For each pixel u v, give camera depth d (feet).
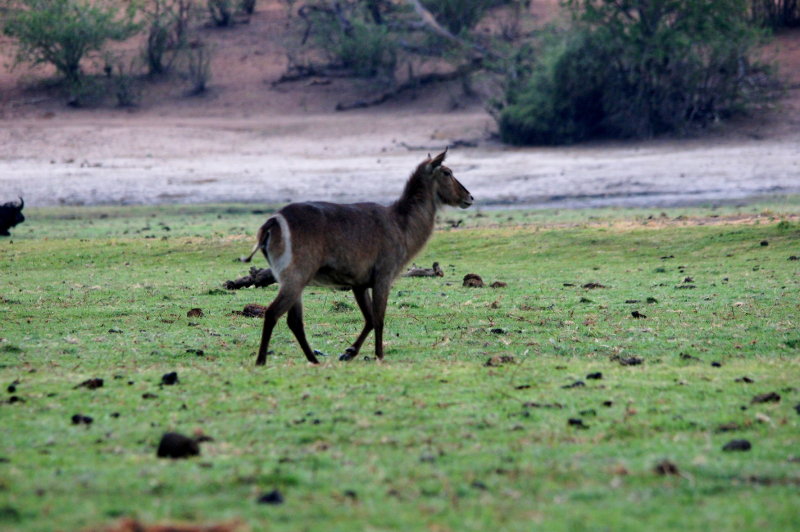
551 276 212.64
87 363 111.55
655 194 401.49
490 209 383.86
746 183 411.75
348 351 116.57
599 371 102.42
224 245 265.34
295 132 655.76
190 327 143.33
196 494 60.23
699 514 56.85
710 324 139.54
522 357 114.42
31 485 61.72
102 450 71.31
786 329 132.77
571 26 652.89
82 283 204.54
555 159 531.50
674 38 573.33
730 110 606.55
